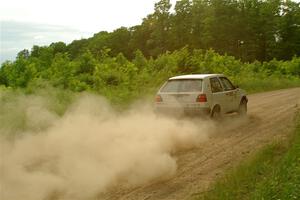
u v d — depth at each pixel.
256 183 6.55
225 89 13.51
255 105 18.33
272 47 84.94
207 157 8.89
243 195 6.22
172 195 6.59
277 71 46.22
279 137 10.56
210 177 7.46
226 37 88.31
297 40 83.62
